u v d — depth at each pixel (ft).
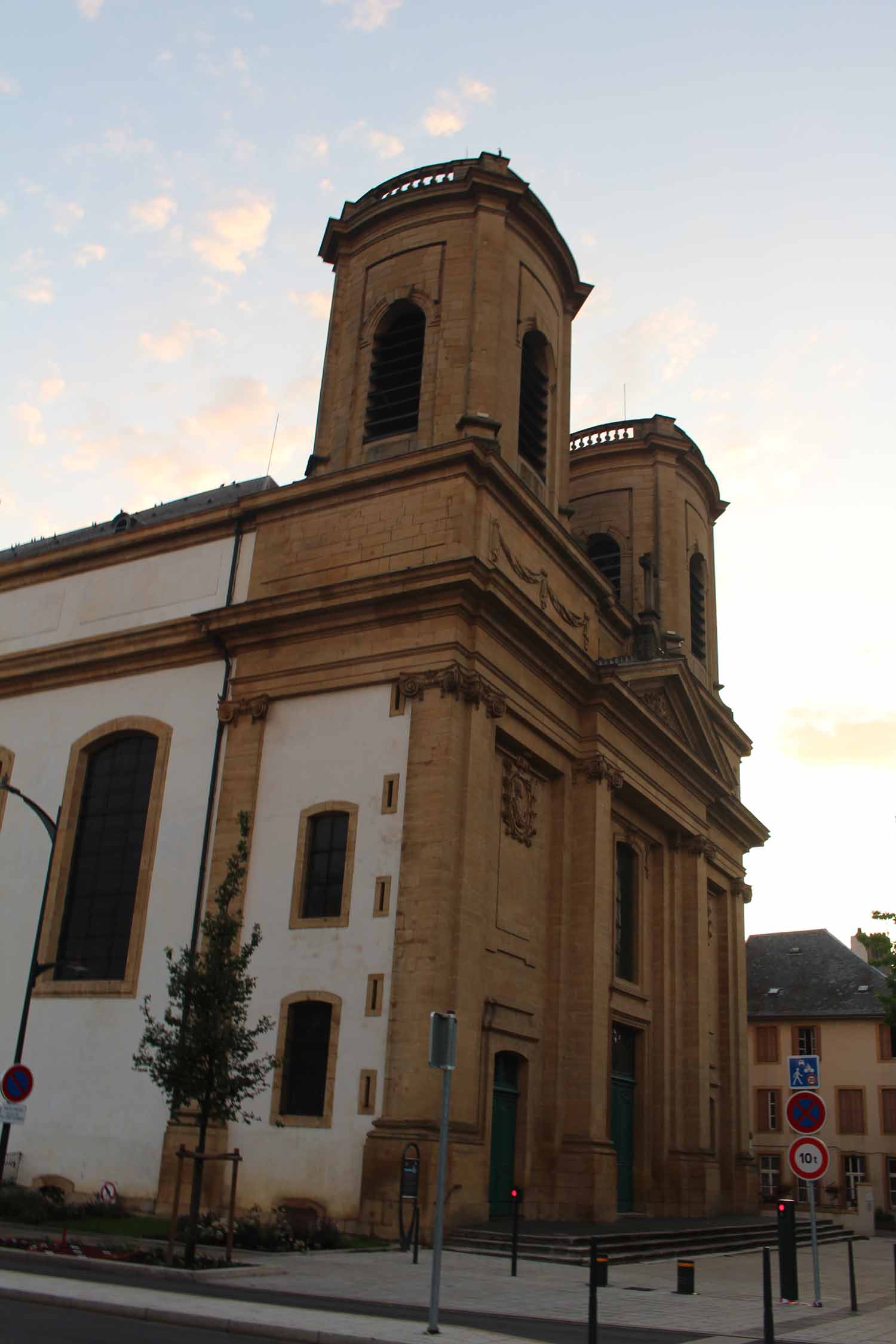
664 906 108.27
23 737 99.25
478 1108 74.43
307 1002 75.82
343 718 81.41
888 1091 171.42
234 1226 61.41
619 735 97.45
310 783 81.10
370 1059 72.02
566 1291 51.44
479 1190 71.51
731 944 124.77
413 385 95.04
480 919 75.97
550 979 87.25
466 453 83.15
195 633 90.12
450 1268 57.31
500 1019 79.82
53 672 98.43
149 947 84.48
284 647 85.87
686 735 112.16
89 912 90.84
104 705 95.30
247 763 84.02
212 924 57.16
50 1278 45.21
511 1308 45.37
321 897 78.48
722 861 123.75
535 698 87.15
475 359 92.63
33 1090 85.76
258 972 78.23
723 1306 49.65
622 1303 48.67
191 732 88.99
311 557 87.97
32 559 104.37
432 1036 40.68
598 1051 86.33
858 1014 175.32
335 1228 65.67
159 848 87.04
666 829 110.42
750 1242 86.38
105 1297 40.27
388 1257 59.88
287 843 80.48
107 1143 80.94
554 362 104.01
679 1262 53.83
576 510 133.18
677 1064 105.09
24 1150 84.23
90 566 101.30
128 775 93.30
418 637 79.66
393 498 85.66
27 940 92.22
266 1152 73.51
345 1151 70.74
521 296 99.71
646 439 132.16
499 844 83.20
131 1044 82.79
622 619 110.52
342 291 102.94
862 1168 169.99
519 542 89.51
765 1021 182.60
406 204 99.71
